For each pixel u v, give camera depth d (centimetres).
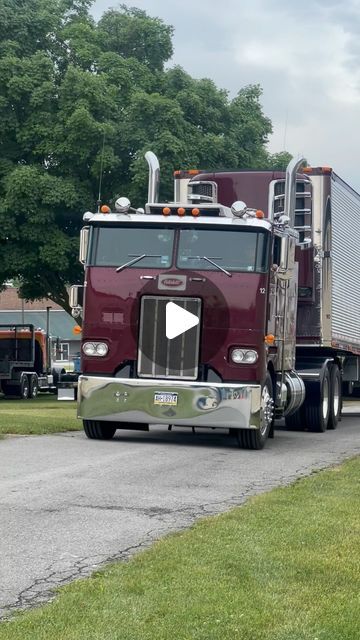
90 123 3875
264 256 1670
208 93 4384
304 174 2069
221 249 1677
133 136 3978
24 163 4103
